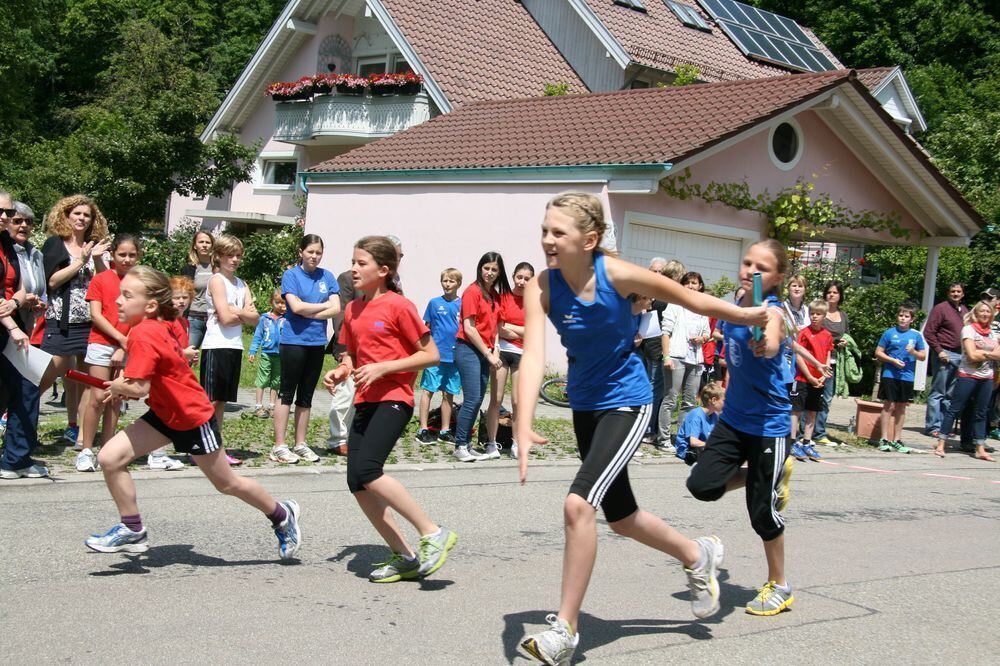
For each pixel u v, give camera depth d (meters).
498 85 24.59
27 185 35.88
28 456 7.55
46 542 5.91
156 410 5.41
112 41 48.53
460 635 4.70
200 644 4.40
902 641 4.98
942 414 13.89
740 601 5.56
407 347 5.49
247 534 6.43
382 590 5.38
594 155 16.73
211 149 29.22
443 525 7.05
